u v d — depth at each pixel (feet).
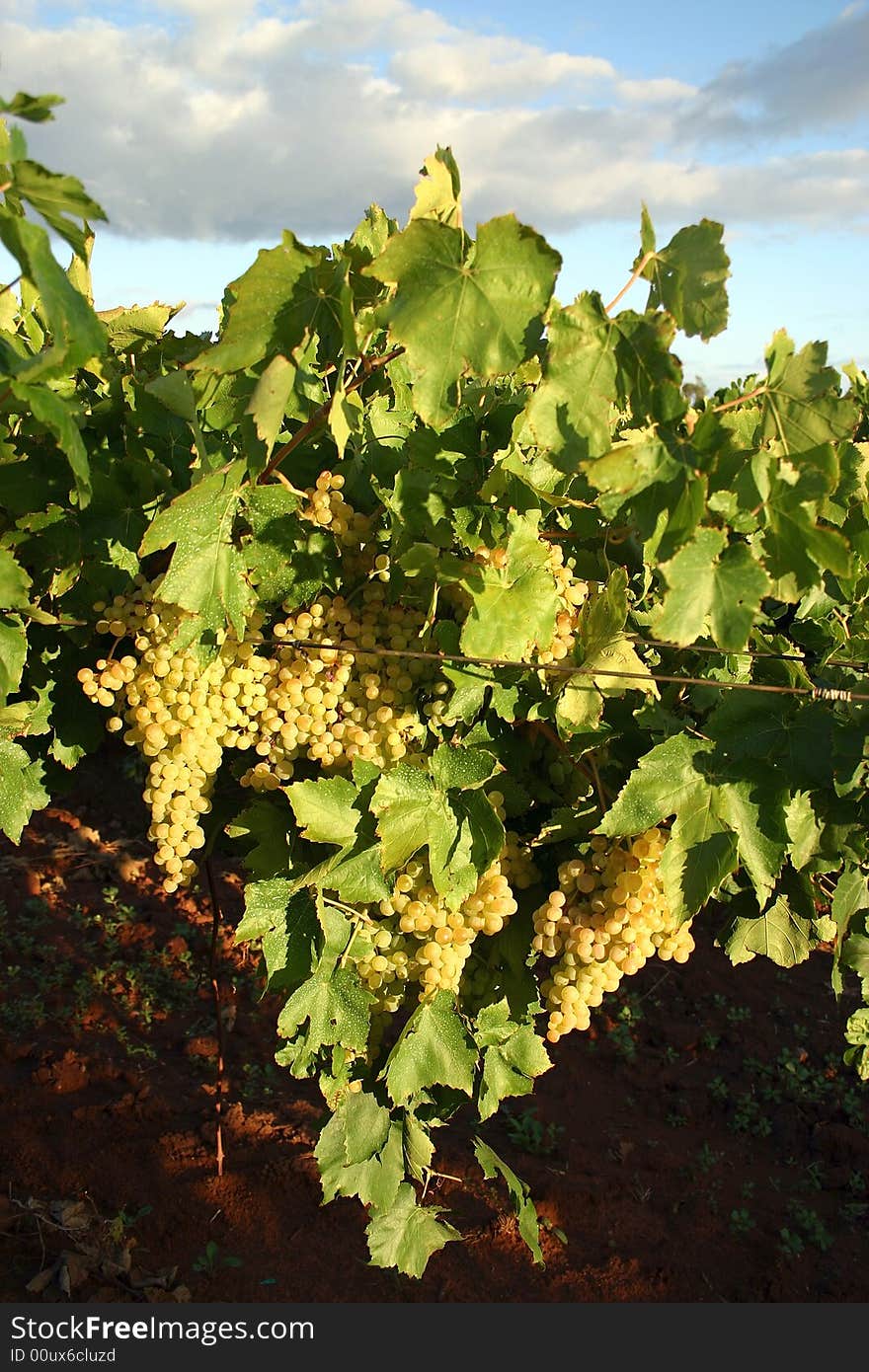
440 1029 9.89
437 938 9.29
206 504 8.45
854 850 9.82
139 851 26.84
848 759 9.25
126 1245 15.40
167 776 9.12
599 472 7.48
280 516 8.91
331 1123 10.38
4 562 8.72
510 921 10.08
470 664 9.02
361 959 9.72
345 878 9.25
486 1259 15.93
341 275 7.87
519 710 9.33
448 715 9.13
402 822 8.89
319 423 8.73
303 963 9.70
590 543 10.29
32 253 6.36
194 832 9.47
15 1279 14.74
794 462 7.89
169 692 8.99
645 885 8.96
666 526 7.76
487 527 9.13
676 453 7.61
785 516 7.92
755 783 9.09
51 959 22.12
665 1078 20.81
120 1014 20.92
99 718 10.65
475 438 9.46
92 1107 17.98
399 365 10.41
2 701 8.81
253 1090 19.17
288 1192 16.67
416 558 8.71
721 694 9.49
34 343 11.34
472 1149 18.33
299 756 9.95
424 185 7.59
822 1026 22.68
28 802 10.39
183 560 8.46
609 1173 18.06
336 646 9.00
